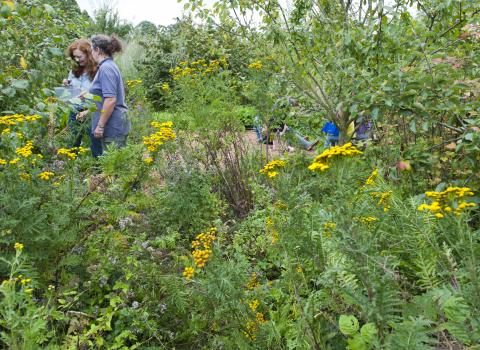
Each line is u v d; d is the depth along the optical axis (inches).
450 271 80.1
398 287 81.4
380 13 159.8
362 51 161.2
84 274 118.6
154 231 149.6
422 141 138.2
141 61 504.4
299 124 213.2
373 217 93.6
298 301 84.4
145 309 105.5
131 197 142.8
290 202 87.0
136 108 263.1
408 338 61.0
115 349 101.5
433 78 127.9
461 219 77.3
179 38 501.4
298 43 193.6
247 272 107.6
